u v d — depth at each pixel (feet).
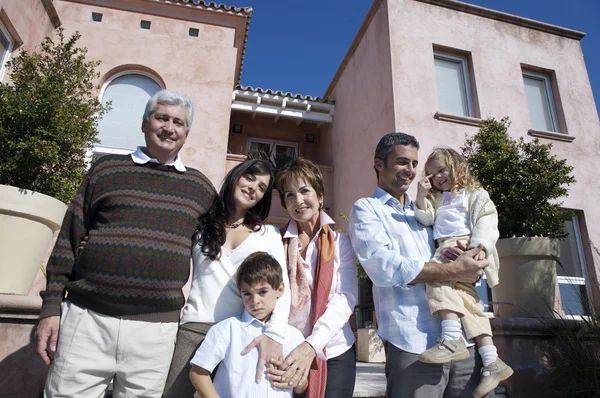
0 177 11.58
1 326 7.41
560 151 24.59
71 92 14.51
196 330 6.14
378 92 24.99
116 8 25.85
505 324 9.32
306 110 32.37
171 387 5.95
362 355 22.72
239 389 5.54
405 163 7.35
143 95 23.89
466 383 6.32
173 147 6.85
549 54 27.09
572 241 23.03
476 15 26.43
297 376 5.57
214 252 6.34
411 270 6.21
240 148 33.09
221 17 27.25
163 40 24.72
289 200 7.17
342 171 29.71
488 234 7.12
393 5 24.90
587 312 10.50
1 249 9.27
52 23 22.44
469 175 8.23
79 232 6.11
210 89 24.35
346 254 7.19
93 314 5.69
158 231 6.09
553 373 9.22
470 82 25.16
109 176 6.33
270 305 6.11
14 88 13.19
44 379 7.42
